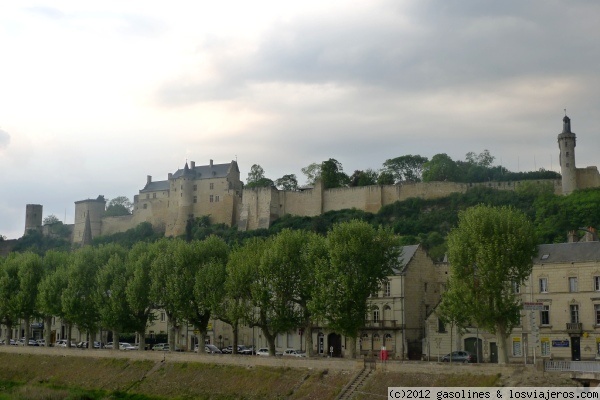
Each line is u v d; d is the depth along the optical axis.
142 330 122.81
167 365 106.69
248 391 92.81
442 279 127.56
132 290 119.56
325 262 102.06
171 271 118.50
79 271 131.62
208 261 119.00
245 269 107.75
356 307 99.69
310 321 105.31
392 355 118.50
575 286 104.50
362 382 85.81
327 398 85.56
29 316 141.38
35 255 146.75
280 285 105.19
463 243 93.56
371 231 105.00
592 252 105.19
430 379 81.62
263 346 140.62
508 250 90.94
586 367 76.81
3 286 140.62
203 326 116.44
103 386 107.25
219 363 101.88
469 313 90.12
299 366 93.56
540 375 75.50
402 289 119.19
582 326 102.94
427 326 117.81
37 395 99.75
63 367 117.88
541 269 107.12
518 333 108.69
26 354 127.12
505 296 90.50
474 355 112.31
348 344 115.00
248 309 106.00
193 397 95.88
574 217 190.50
